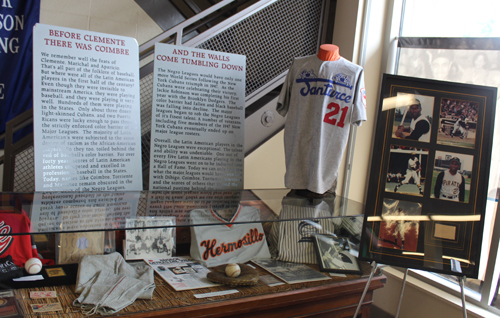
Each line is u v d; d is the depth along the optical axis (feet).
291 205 6.06
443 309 7.34
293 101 7.38
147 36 11.41
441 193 5.20
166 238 5.74
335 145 7.23
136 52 6.88
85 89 6.40
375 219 5.19
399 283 8.25
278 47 9.14
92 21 10.71
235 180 7.66
